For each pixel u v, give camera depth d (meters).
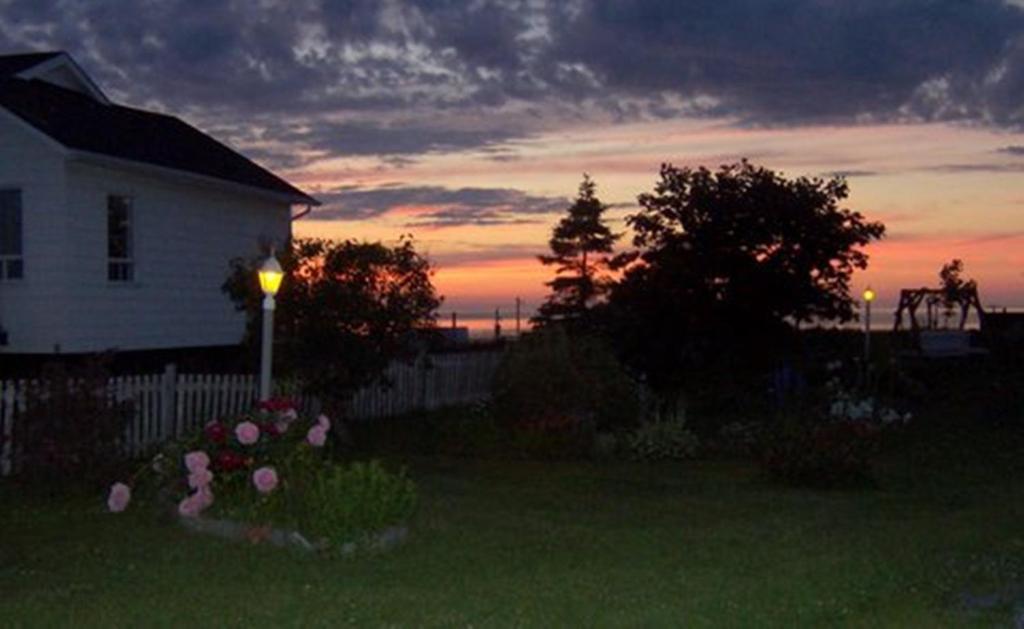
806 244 24.14
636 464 17.36
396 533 10.44
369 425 21.08
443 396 25.02
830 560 9.97
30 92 21.05
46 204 18.86
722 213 23.83
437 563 9.71
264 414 11.79
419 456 17.58
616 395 19.61
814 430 15.41
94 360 13.45
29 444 12.62
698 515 12.62
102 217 19.70
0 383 14.84
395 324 18.03
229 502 10.95
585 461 17.61
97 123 21.28
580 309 40.56
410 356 18.67
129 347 20.39
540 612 8.11
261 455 11.23
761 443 17.98
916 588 9.09
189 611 8.02
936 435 21.25
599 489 14.61
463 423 19.17
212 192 22.69
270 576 9.12
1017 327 33.06
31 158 18.92
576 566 9.70
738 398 24.00
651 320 24.48
